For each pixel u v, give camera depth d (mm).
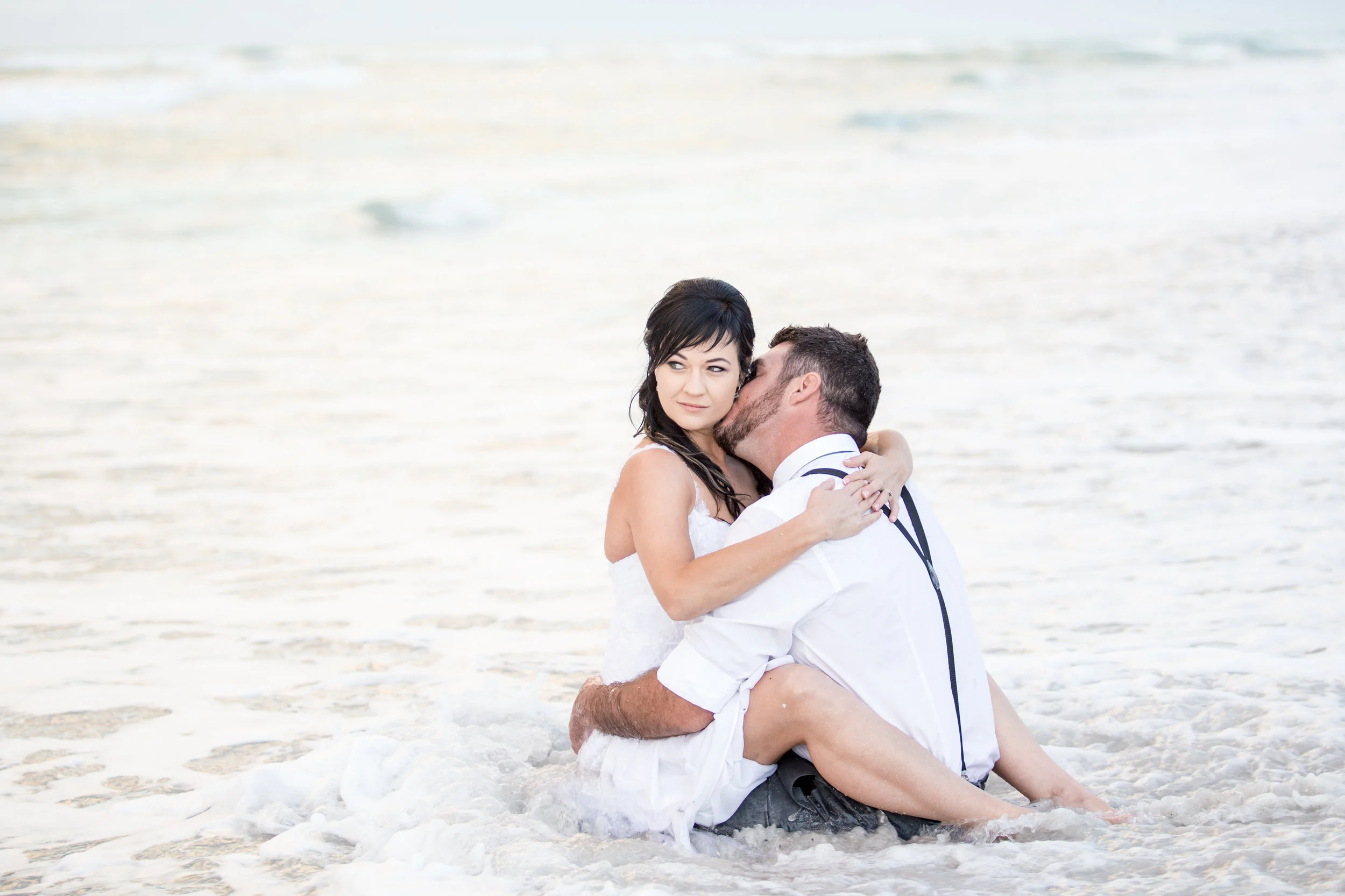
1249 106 29672
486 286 12219
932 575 2615
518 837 2467
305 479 6355
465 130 25125
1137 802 2623
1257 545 4797
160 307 11219
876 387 2754
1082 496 5590
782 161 21438
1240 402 7129
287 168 20688
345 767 2906
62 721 3414
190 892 2352
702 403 2707
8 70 30000
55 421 7492
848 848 2514
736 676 2545
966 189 17812
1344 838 2240
